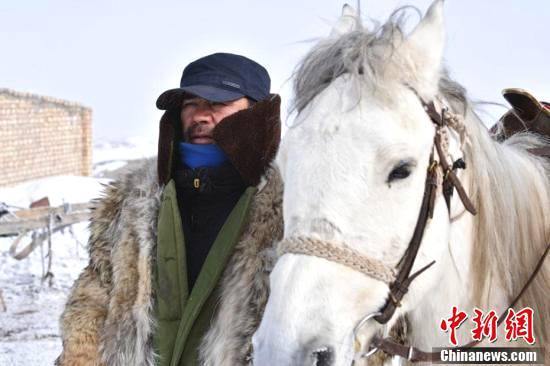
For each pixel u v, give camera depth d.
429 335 1.98
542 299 2.11
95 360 2.12
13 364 5.02
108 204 2.29
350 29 1.87
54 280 7.50
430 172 1.71
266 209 2.07
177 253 2.12
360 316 1.59
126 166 2.41
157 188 2.23
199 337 2.11
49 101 15.82
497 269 2.00
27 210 7.36
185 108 2.27
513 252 2.05
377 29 1.76
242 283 2.04
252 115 2.13
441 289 1.91
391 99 1.62
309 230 1.54
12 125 14.76
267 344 1.48
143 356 2.08
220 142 2.12
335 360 1.50
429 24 1.76
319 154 1.58
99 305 2.17
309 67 1.76
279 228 2.06
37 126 15.55
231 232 2.08
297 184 1.58
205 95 2.15
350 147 1.57
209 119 2.24
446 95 1.92
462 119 1.86
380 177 1.58
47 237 7.45
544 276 2.12
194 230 2.22
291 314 1.48
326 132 1.60
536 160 2.27
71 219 7.46
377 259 1.58
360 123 1.59
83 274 2.25
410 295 1.76
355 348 1.64
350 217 1.55
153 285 2.16
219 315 2.06
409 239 1.65
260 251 2.05
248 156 2.13
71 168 16.78
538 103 2.42
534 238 2.11
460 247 1.91
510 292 2.06
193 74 2.26
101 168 18.12
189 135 2.28
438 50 1.75
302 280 1.51
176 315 2.12
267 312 1.53
